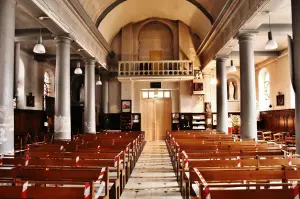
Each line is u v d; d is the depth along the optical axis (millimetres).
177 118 23062
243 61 11430
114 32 21922
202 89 22156
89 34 15266
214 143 9297
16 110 16922
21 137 15570
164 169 10531
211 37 16562
